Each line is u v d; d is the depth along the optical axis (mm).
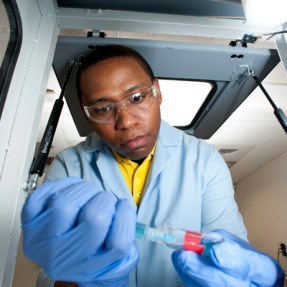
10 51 539
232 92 1030
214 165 789
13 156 536
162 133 850
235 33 777
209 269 437
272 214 3555
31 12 620
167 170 774
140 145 653
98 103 623
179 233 464
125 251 376
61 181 427
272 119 2359
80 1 696
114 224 377
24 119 569
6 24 543
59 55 789
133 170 796
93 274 417
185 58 796
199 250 461
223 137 2830
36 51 640
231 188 789
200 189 740
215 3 702
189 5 711
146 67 685
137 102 633
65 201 381
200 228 712
